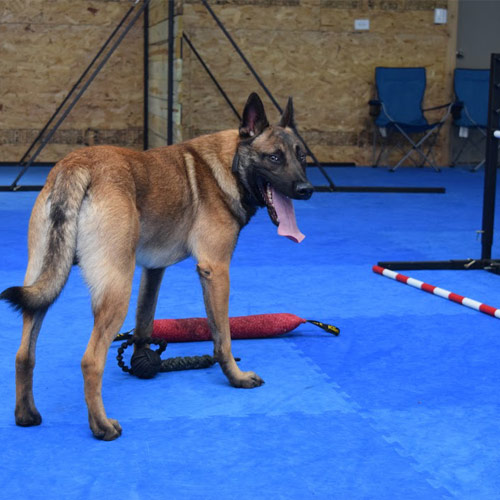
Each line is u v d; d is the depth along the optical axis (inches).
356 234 265.1
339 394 121.4
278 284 192.9
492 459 98.8
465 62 478.3
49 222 99.3
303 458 98.1
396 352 143.0
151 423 108.7
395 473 94.3
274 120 460.8
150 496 87.4
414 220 296.0
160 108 400.2
